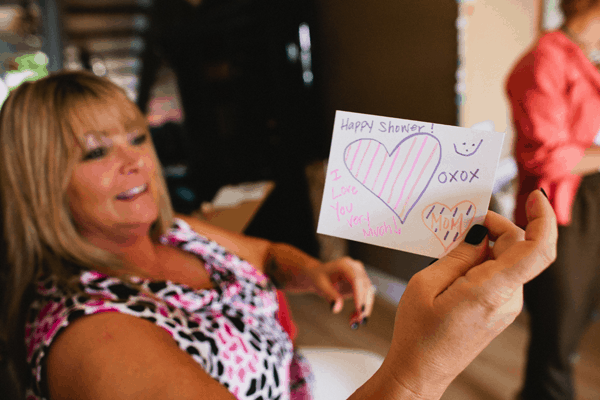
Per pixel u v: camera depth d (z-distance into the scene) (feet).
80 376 1.27
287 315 2.88
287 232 8.65
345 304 6.83
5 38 7.21
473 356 1.03
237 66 9.38
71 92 1.71
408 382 1.07
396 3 5.97
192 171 11.84
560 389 3.79
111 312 1.48
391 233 1.33
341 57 7.44
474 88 5.66
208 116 10.69
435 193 1.26
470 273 1.00
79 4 9.87
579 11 2.98
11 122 1.69
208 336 1.71
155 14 10.93
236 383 1.75
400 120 1.28
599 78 2.99
